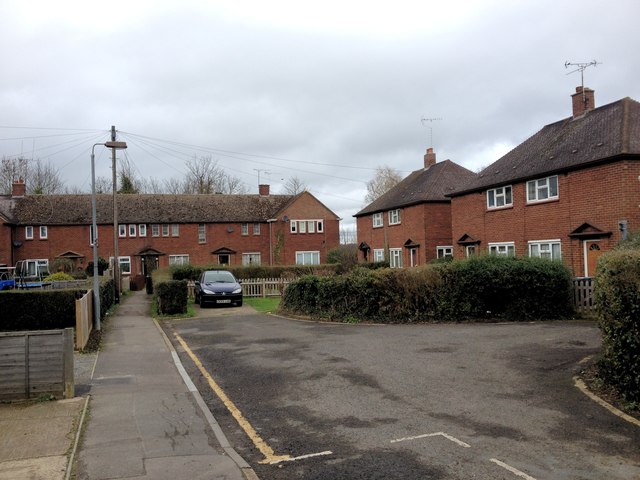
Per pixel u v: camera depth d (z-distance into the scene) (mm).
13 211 46000
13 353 8344
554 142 25203
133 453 5957
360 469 5434
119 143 18828
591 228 20953
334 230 52844
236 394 8703
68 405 8023
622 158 19547
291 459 5805
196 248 49875
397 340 12992
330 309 17984
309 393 8508
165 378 9945
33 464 5609
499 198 27094
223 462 5668
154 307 24516
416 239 36250
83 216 47281
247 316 20219
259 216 52125
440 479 5121
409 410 7379
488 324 15594
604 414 6953
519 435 6266
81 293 17125
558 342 11961
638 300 7168
